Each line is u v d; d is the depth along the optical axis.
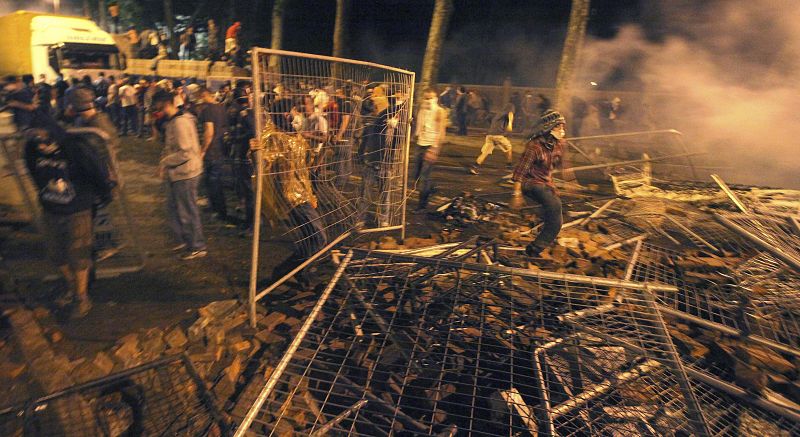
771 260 5.34
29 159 4.12
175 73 21.30
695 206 8.02
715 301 4.78
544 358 3.68
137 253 5.28
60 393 3.08
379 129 6.31
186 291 4.85
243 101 6.77
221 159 6.97
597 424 3.14
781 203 7.25
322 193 5.37
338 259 4.74
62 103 13.22
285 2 23.75
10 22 16.66
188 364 3.49
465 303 4.39
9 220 6.04
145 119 15.27
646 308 4.21
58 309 4.33
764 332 4.22
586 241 6.28
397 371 3.74
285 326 4.23
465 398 3.52
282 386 3.45
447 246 5.71
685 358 3.89
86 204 4.27
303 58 4.69
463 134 19.25
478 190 9.71
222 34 32.00
